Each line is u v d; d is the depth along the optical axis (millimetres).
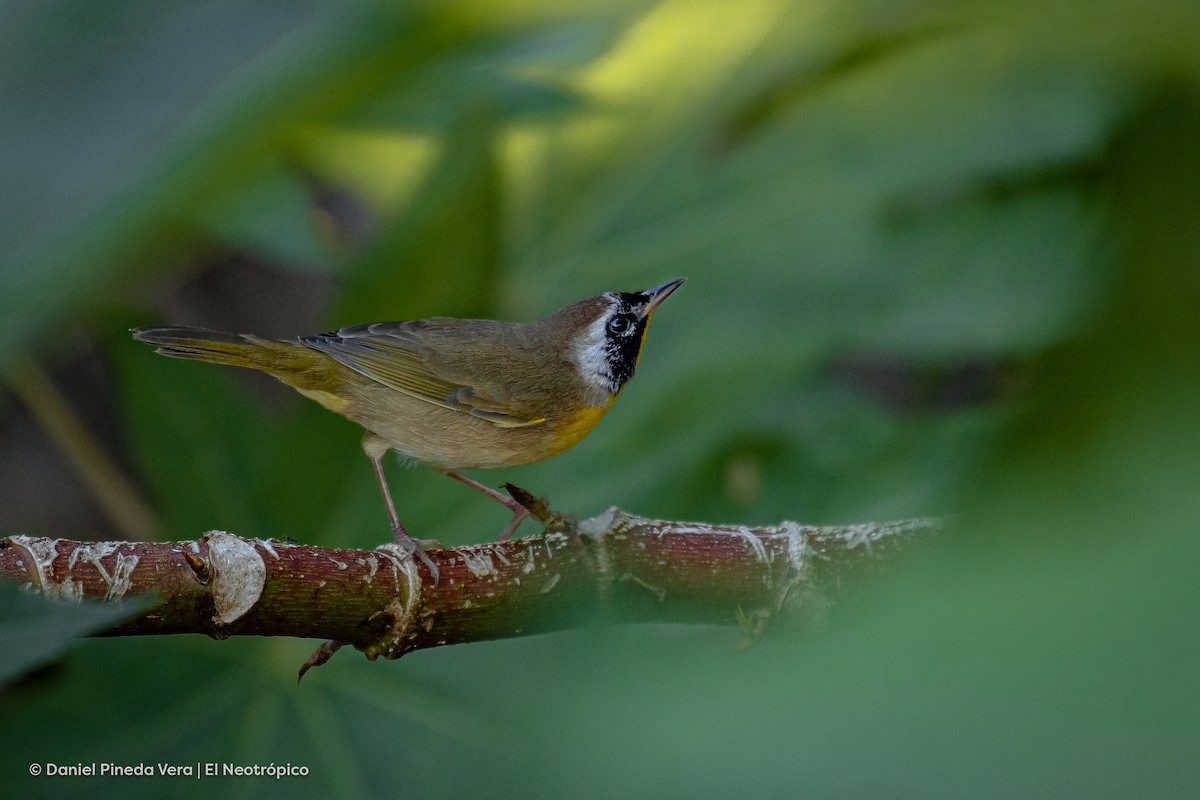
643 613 7301
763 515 9469
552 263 11305
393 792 7113
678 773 1375
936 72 6070
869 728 1340
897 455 9398
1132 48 3512
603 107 9172
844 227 10023
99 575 5816
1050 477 1927
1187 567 1317
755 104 10555
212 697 7652
